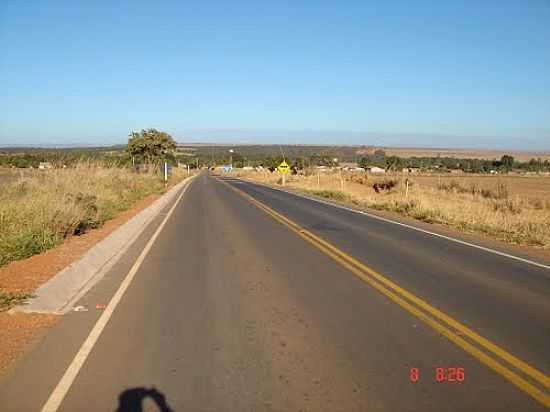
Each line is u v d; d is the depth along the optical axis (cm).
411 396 485
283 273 1045
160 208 2647
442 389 501
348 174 7844
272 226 1875
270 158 14100
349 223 2012
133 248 1370
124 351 600
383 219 2217
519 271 1098
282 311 769
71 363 562
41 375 530
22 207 1348
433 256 1272
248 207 2720
